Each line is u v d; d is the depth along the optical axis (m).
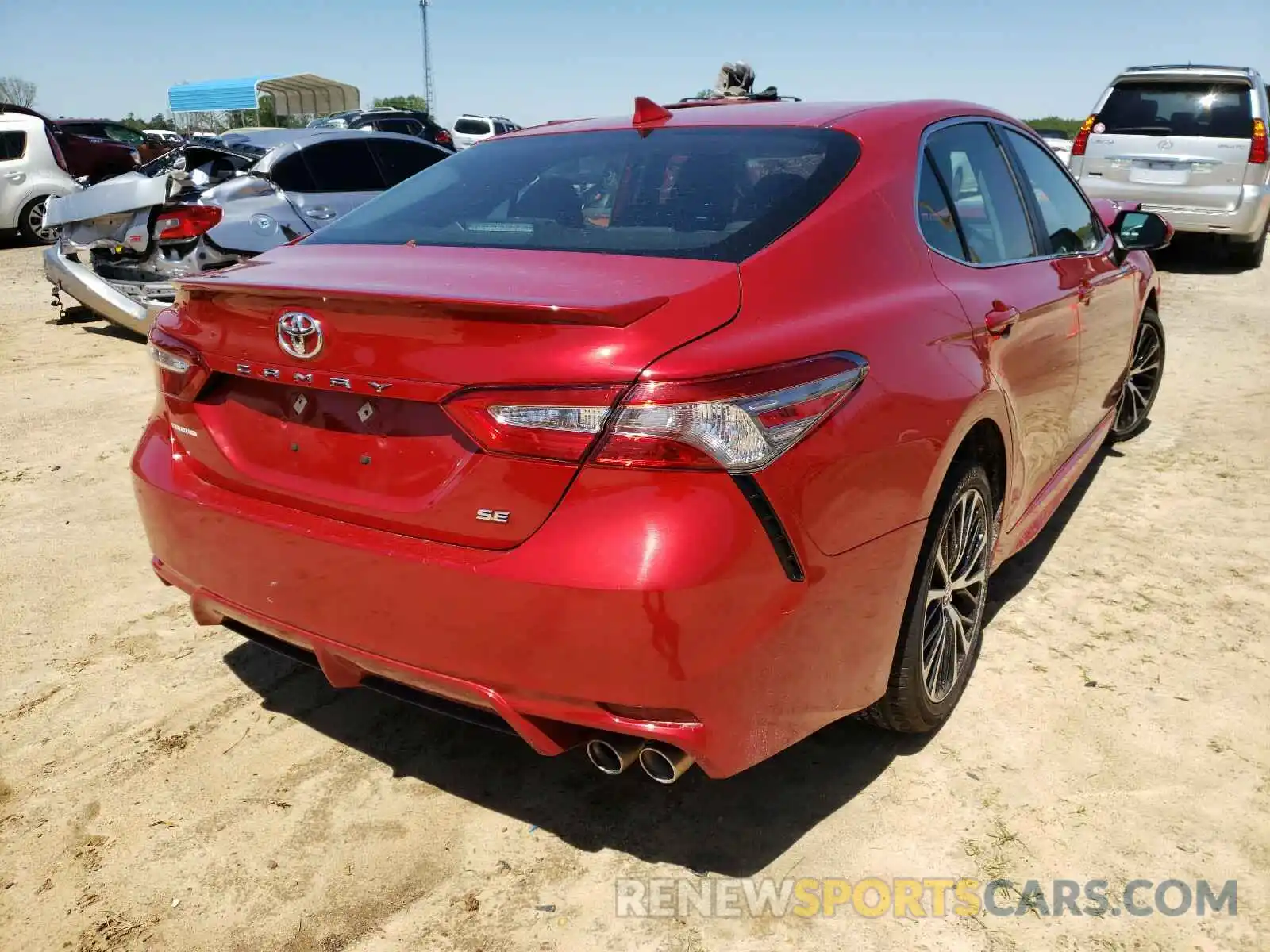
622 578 1.81
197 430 2.44
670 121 2.97
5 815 2.45
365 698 2.96
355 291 2.01
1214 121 10.21
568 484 1.86
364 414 2.11
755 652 1.92
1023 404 2.94
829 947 2.05
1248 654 3.12
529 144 3.09
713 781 2.56
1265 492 4.47
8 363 6.96
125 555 3.89
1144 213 4.07
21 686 3.00
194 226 6.74
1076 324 3.43
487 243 2.50
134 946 2.07
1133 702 2.87
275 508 2.27
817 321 2.12
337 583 2.13
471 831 2.40
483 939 2.08
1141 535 4.02
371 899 2.19
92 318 8.72
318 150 7.79
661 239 2.32
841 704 2.21
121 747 2.71
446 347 1.95
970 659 2.86
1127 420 5.06
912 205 2.64
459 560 1.95
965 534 2.66
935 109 3.03
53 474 4.77
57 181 14.27
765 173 2.54
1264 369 6.62
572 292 1.98
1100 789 2.50
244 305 2.24
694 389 1.83
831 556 2.02
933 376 2.32
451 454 1.99
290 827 2.41
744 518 1.85
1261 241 11.17
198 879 2.25
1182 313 8.56
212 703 2.93
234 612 2.39
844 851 2.31
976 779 2.54
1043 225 3.50
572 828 2.40
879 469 2.12
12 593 3.57
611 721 1.91
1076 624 3.31
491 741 2.75
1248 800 2.46
